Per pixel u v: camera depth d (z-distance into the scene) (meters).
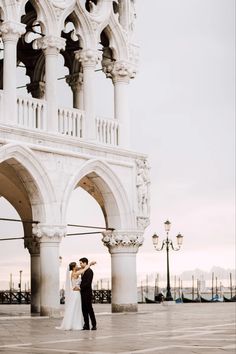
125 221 34.00
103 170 32.81
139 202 34.78
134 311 33.84
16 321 26.47
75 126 32.03
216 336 18.62
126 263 34.00
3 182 35.38
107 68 35.12
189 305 49.28
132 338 18.03
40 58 36.41
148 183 35.47
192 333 19.81
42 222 29.84
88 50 32.66
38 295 35.62
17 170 29.50
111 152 33.38
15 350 14.84
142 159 35.25
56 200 30.25
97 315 31.39
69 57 36.50
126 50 34.97
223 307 43.72
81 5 32.38
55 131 30.56
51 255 29.89
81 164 31.59
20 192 35.38
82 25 32.66
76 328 21.62
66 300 21.95
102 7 33.88
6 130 28.34
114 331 20.84
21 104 29.56
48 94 30.81
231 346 15.45
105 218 34.47
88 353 14.08
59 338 18.20
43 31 31.08
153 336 18.70
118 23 34.53
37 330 21.42
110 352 14.26
